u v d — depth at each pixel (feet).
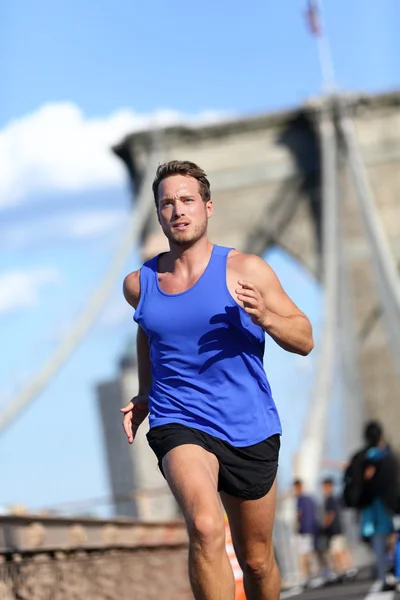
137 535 100.68
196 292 36.73
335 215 476.13
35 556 61.93
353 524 195.42
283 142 537.24
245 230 533.55
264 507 36.86
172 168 37.40
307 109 517.14
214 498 34.35
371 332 521.65
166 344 36.88
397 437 516.73
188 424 36.19
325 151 508.53
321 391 292.40
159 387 37.11
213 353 36.52
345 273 485.56
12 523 58.65
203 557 33.65
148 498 149.69
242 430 36.35
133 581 90.07
